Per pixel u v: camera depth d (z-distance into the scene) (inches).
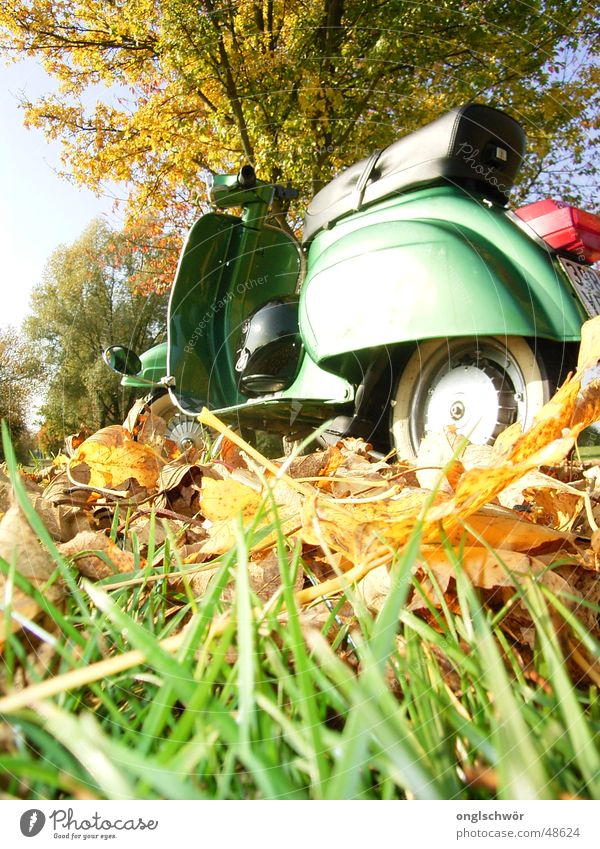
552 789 6.6
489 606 13.1
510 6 80.9
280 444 90.9
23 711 7.1
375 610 13.2
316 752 6.4
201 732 6.4
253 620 9.4
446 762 7.0
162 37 107.2
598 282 52.8
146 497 24.4
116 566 15.0
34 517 10.9
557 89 73.9
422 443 22.6
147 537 21.5
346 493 21.3
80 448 25.2
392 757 5.9
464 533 11.5
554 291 49.9
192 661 8.9
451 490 17.0
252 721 7.1
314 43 96.7
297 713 8.0
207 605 9.1
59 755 6.1
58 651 8.7
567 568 13.9
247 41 103.2
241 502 16.5
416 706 8.5
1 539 10.8
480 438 53.4
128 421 34.3
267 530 13.7
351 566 15.0
